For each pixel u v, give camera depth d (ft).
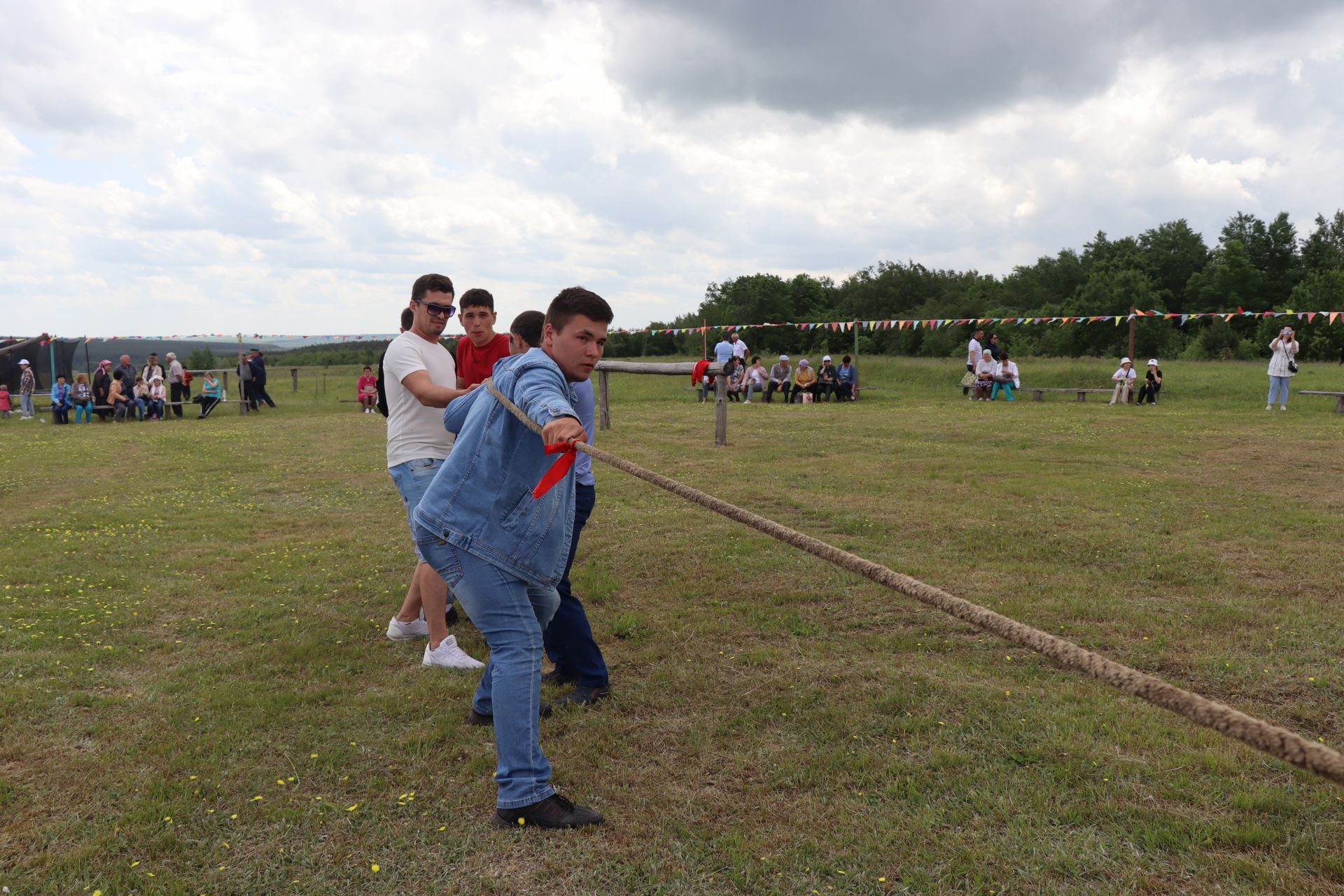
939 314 240.32
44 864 8.55
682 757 10.73
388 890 8.23
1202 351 158.71
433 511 9.59
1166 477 29.04
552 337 9.90
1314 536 20.66
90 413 72.84
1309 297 173.17
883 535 21.67
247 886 8.27
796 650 14.15
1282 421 45.68
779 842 8.89
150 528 24.66
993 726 11.30
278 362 127.65
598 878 8.36
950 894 8.05
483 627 9.62
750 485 28.84
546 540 9.69
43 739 11.20
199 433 52.90
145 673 13.70
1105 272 236.63
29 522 25.64
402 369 14.10
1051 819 9.18
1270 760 10.24
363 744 11.10
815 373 76.89
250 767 10.48
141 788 9.98
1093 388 68.64
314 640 14.99
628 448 38.34
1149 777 9.95
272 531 24.41
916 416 52.24
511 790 9.21
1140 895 7.96
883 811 9.43
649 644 14.58
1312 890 7.93
